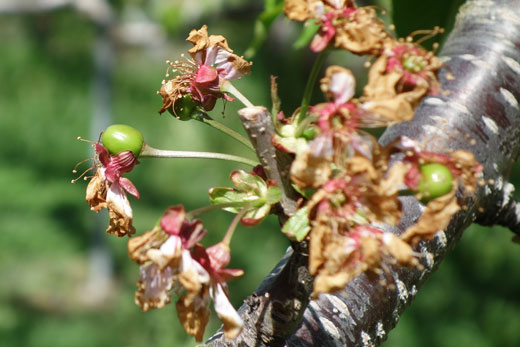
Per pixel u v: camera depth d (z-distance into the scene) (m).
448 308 1.15
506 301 1.16
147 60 2.14
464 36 0.40
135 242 0.32
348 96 0.32
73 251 1.42
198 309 0.32
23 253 1.41
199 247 0.32
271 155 0.32
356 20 0.32
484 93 0.39
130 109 1.95
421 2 0.39
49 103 2.07
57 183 1.70
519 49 0.40
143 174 1.59
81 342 1.15
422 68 0.32
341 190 0.31
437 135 0.38
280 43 1.68
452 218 0.37
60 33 2.38
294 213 0.33
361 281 0.36
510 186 0.39
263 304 0.33
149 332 1.10
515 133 0.39
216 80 0.35
